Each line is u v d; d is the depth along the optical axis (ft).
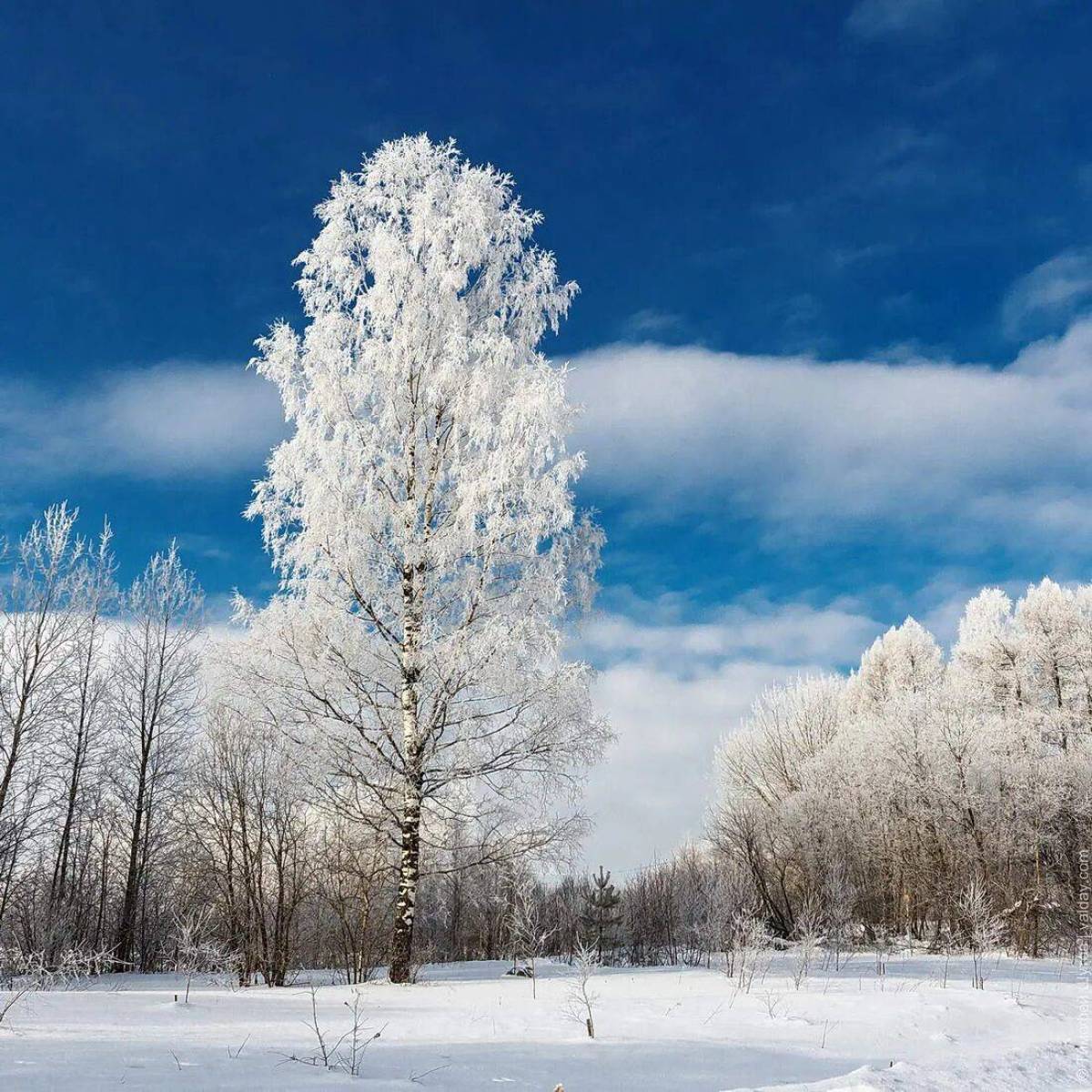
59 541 66.03
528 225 47.09
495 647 40.06
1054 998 29.99
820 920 61.41
